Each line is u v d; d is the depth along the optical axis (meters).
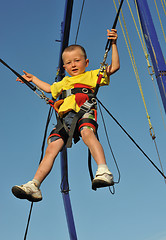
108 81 4.17
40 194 3.54
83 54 4.26
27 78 4.61
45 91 4.47
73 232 8.21
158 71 5.04
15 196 3.48
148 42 5.25
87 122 3.71
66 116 3.95
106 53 4.11
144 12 5.35
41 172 3.62
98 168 3.38
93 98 3.91
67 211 8.20
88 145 3.56
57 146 3.78
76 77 4.20
